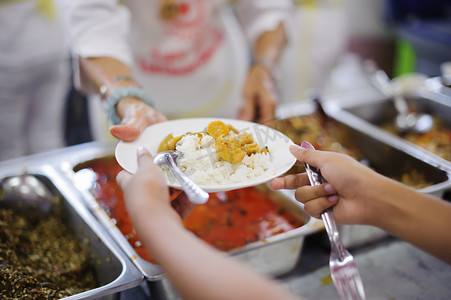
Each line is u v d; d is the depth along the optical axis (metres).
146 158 0.87
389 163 1.73
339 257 0.92
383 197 0.95
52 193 1.49
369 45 4.19
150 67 2.30
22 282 1.09
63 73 2.74
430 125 2.06
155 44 2.24
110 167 1.66
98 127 2.36
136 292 1.19
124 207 1.49
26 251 1.29
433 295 1.16
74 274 1.24
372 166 1.78
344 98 2.12
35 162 1.59
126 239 1.21
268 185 1.51
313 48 3.25
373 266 1.27
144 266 1.09
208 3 2.25
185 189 0.90
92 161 1.64
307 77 3.33
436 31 3.16
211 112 2.54
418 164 1.62
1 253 1.16
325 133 1.88
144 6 2.13
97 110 2.32
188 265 0.65
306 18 3.15
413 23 3.42
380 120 2.13
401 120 2.09
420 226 0.92
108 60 1.74
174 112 2.46
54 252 1.32
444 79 2.31
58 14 2.52
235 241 1.34
